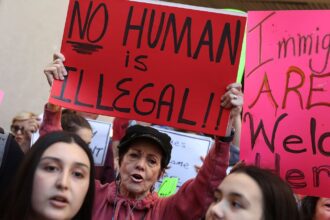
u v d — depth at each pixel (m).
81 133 2.92
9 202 1.69
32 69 4.94
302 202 2.41
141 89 2.31
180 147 3.16
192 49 2.31
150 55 2.33
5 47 4.70
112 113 2.30
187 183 2.24
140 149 2.22
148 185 2.22
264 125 2.26
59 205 1.66
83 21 2.38
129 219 2.17
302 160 2.20
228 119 2.22
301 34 2.27
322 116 2.20
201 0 6.66
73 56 2.36
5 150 2.10
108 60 2.35
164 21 2.35
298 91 2.24
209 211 1.77
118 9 2.37
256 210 1.71
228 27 2.30
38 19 4.98
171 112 2.28
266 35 2.31
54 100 2.29
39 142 1.73
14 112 4.77
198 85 2.28
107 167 3.31
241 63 3.14
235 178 1.77
